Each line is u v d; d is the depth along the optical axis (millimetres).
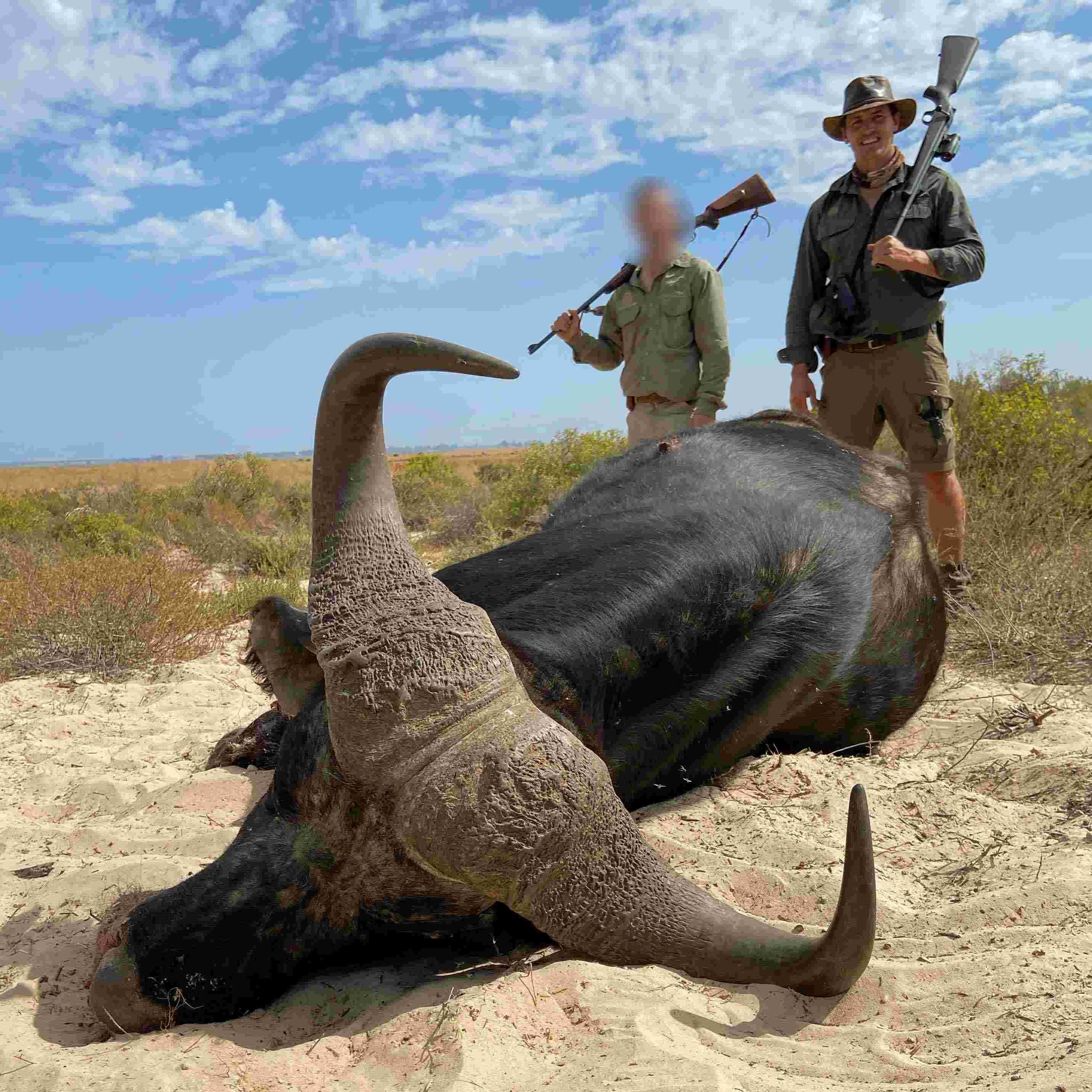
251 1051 2680
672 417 7785
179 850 4250
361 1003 2926
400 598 2400
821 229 7391
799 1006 2896
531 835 2361
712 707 3768
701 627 3602
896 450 10492
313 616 2441
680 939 2453
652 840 3797
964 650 6824
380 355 2166
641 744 3520
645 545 3680
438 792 2338
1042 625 6621
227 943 2820
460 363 2111
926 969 3002
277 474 49781
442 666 2381
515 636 3059
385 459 2434
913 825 4047
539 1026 2701
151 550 15258
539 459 15094
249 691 7184
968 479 9820
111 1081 2531
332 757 2668
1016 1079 2396
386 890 2736
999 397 10781
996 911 3350
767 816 3990
